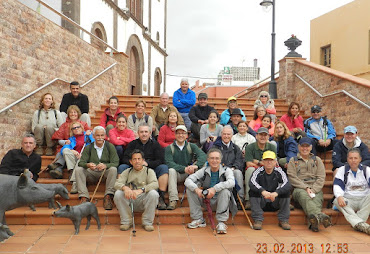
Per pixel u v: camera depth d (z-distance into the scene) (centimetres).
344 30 1434
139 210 516
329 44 1527
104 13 1445
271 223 542
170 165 571
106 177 566
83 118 728
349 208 515
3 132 619
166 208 550
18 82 666
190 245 436
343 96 842
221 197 500
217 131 673
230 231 500
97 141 564
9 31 636
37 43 732
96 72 1048
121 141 625
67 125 650
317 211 505
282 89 1174
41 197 406
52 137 655
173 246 431
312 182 545
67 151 599
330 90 909
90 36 1012
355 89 792
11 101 644
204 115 768
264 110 742
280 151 643
